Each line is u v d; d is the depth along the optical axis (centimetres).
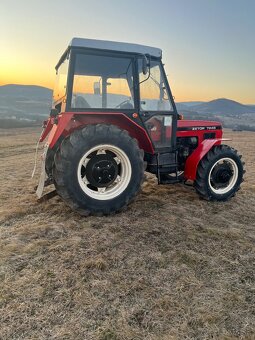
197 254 281
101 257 267
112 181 379
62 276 236
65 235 316
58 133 369
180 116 457
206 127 502
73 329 181
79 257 267
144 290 221
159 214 388
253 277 245
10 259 261
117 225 346
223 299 214
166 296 215
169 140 445
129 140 374
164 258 271
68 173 348
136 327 184
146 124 416
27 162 934
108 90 387
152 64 415
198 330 184
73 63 363
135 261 264
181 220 369
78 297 210
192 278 239
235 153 458
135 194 387
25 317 190
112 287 224
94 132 355
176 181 445
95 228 337
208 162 436
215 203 448
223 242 310
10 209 394
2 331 178
